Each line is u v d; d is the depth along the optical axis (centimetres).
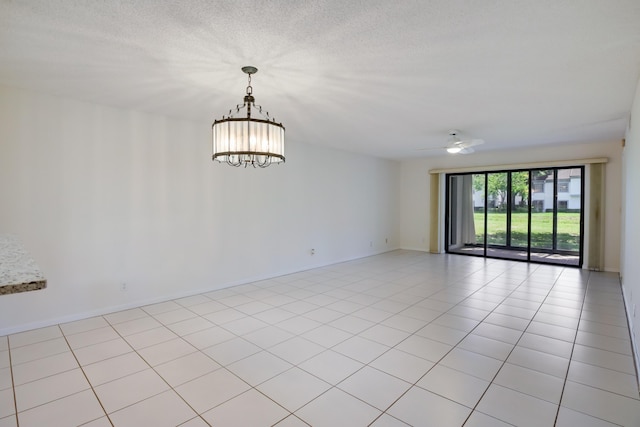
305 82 287
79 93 319
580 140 555
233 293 444
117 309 370
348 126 454
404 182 839
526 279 521
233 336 304
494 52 230
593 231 577
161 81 286
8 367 248
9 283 95
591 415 192
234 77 275
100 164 355
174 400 208
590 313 364
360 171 717
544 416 192
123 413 195
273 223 535
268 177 525
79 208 342
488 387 222
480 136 521
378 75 271
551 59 241
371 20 189
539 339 297
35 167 316
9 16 184
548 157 627
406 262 669
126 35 207
